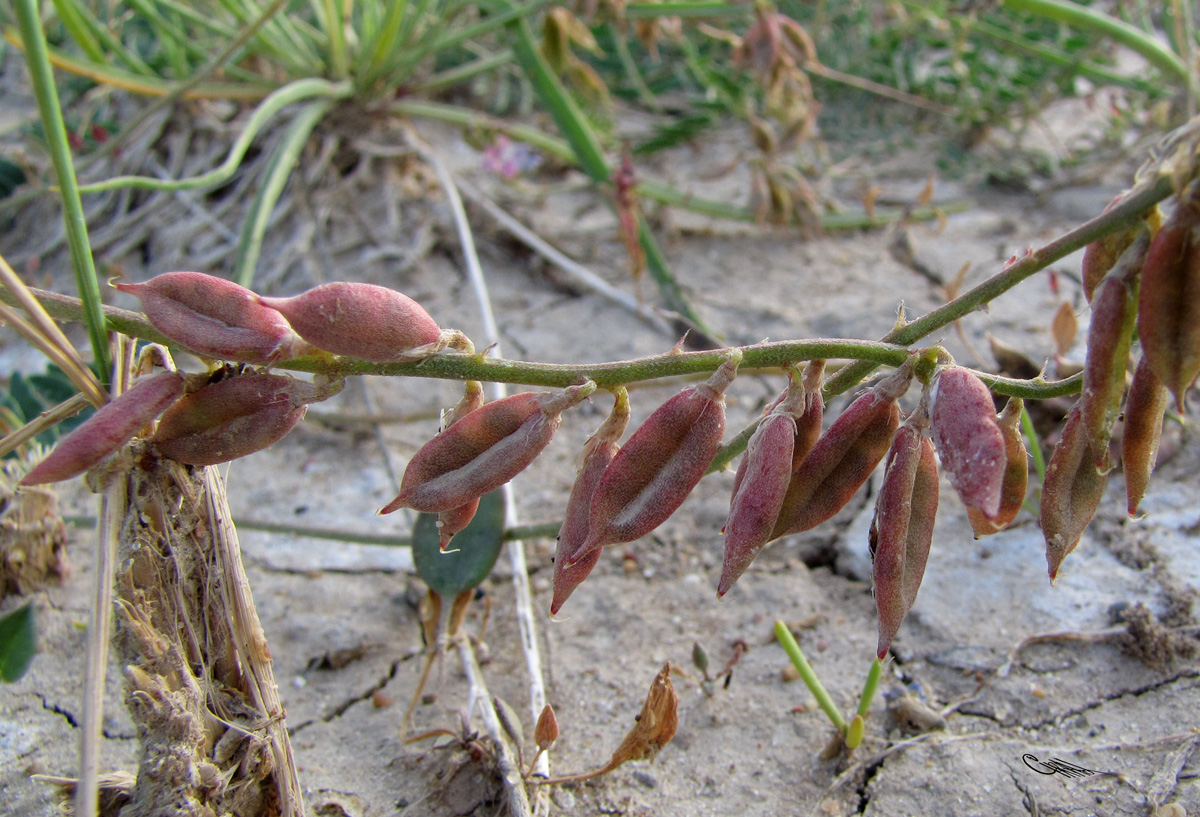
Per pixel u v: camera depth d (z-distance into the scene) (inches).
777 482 3.4
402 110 9.9
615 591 6.3
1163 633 5.4
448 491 3.5
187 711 4.0
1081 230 3.5
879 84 11.5
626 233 8.3
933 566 6.1
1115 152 10.6
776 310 8.8
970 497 3.2
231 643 4.1
